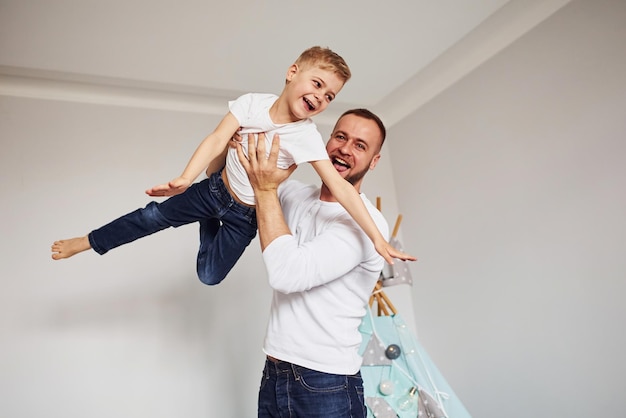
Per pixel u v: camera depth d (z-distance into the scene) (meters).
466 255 2.67
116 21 2.06
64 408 2.26
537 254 2.26
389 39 2.36
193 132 2.81
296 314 1.29
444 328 2.81
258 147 1.25
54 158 2.50
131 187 2.60
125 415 2.34
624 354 1.89
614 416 1.92
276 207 1.27
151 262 2.56
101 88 2.63
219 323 2.60
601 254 1.98
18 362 2.24
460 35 2.40
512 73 2.41
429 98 2.98
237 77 2.61
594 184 2.01
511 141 2.40
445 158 2.83
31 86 2.53
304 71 1.26
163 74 2.53
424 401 1.93
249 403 2.55
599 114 2.00
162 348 2.47
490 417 2.48
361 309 1.39
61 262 2.40
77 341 2.34
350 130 1.52
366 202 1.47
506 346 2.41
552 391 2.17
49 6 1.93
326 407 1.24
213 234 1.54
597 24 2.03
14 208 2.38
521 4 2.23
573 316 2.09
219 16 2.07
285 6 2.04
